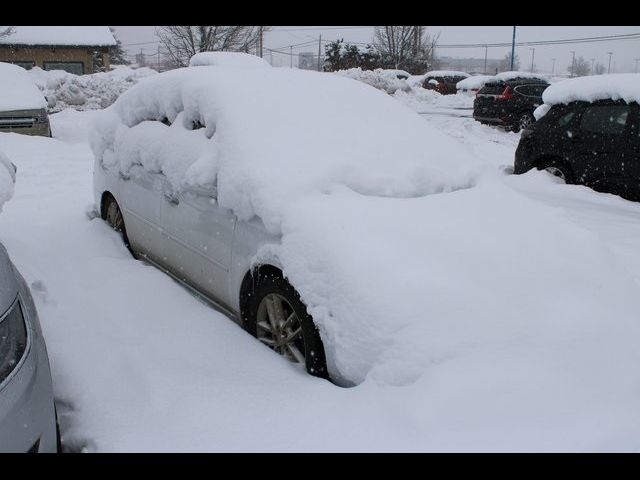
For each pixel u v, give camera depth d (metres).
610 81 7.82
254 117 3.86
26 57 33.47
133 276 4.26
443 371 2.60
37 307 3.80
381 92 4.85
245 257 3.49
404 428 2.46
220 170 3.66
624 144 7.54
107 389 2.98
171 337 3.40
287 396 2.81
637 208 7.11
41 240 5.24
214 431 2.62
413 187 3.81
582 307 2.92
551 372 2.59
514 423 2.40
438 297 2.80
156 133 4.48
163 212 4.30
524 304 2.87
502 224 3.43
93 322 3.62
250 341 3.35
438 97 27.47
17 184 8.01
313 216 3.20
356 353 2.79
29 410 2.22
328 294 2.94
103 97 22.28
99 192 5.50
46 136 12.86
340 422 2.58
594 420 2.39
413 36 44.50
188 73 4.43
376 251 2.99
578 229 3.54
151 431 2.65
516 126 17.03
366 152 3.95
